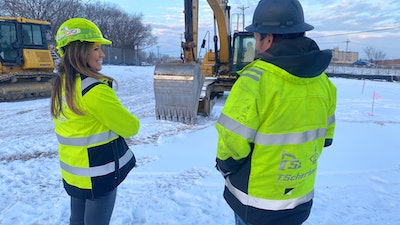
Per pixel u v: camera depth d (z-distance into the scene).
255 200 1.69
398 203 3.73
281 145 1.60
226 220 3.32
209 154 5.46
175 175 4.52
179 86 7.66
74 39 1.92
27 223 3.25
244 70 1.68
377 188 4.14
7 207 3.61
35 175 4.55
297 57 1.50
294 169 1.65
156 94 7.98
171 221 3.29
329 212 3.49
